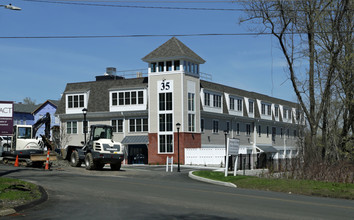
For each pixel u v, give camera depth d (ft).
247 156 123.34
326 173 78.84
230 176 83.51
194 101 167.02
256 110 218.59
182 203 45.60
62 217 37.09
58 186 62.03
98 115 180.24
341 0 92.32
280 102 250.16
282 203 47.11
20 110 273.54
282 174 88.63
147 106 169.48
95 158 101.96
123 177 85.30
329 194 60.85
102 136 105.81
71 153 118.21
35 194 51.13
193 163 155.53
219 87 190.39
